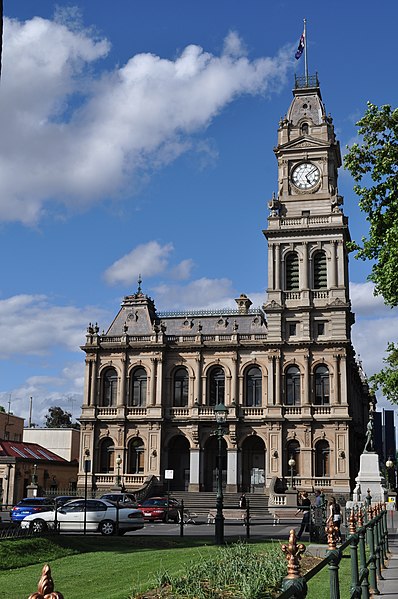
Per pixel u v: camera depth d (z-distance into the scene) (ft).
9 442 282.36
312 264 261.24
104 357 275.18
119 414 268.21
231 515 198.08
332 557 39.04
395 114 114.52
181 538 118.93
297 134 275.59
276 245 264.11
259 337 262.47
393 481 347.56
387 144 115.65
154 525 174.50
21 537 102.12
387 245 113.70
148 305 284.61
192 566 68.90
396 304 115.14
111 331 281.74
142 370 272.51
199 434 260.83
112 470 267.18
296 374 256.11
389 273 111.14
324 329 255.70
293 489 227.40
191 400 264.52
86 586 75.97
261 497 238.68
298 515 202.59
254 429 256.11
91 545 108.58
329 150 270.46
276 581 59.88
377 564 73.05
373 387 140.36
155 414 264.52
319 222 262.47
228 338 265.95
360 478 198.90
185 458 267.39
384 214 116.16
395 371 138.00
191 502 237.86
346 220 264.11
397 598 61.11
